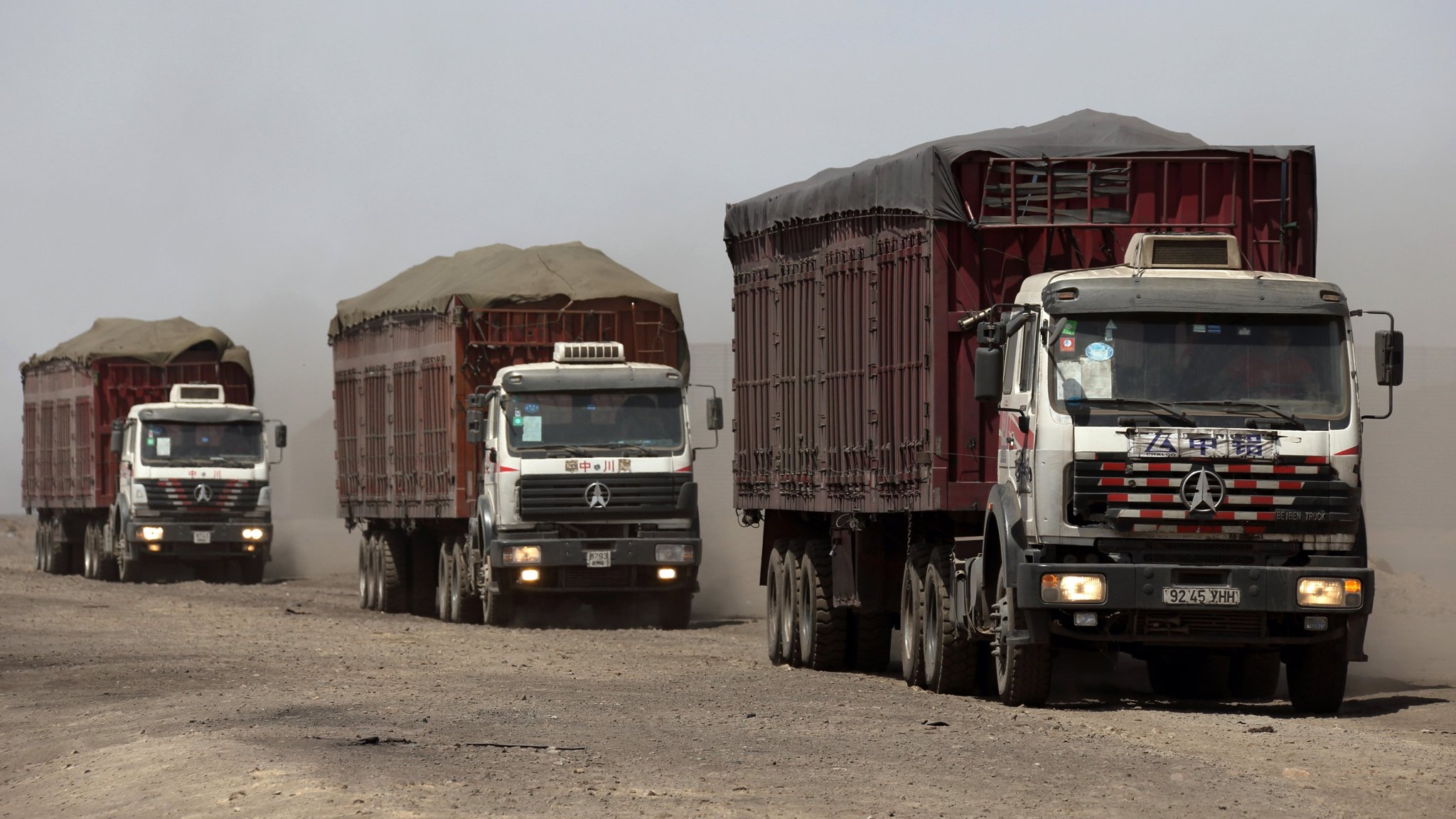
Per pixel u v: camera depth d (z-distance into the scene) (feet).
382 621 227.20
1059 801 74.95
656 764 87.40
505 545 203.41
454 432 221.66
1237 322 108.17
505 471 204.64
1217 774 82.38
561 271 226.79
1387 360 107.14
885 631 153.79
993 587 116.26
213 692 131.64
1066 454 105.91
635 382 208.33
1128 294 108.06
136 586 309.22
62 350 367.86
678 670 151.74
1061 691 135.74
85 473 349.41
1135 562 106.22
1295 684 113.09
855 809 73.51
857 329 145.18
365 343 265.34
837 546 153.38
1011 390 114.83
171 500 315.58
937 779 81.25
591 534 207.41
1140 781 80.18
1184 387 107.04
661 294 225.97
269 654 167.53
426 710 115.03
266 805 75.87
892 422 135.85
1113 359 107.45
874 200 139.74
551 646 178.91
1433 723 105.60
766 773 83.97
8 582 312.09
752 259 176.96
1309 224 125.90
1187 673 132.46
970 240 125.80
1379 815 72.84
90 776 91.97
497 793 77.87
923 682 132.87
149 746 97.60
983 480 125.18
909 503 131.54
